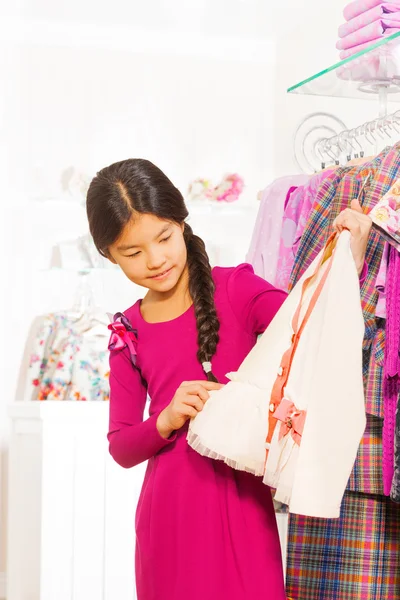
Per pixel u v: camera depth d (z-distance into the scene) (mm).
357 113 2879
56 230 3551
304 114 3334
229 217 3625
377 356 1657
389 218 1469
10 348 3498
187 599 1326
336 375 1243
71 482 2639
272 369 1346
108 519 2643
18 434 2777
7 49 3518
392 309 1574
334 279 1299
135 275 1424
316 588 1774
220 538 1345
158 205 1384
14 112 3543
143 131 3645
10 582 2779
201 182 3393
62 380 3135
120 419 1506
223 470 1381
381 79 2166
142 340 1492
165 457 1417
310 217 1958
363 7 2062
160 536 1383
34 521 2779
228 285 1474
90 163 3602
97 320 3207
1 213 3479
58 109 3586
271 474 1290
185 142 3672
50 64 3582
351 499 1745
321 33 3225
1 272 3477
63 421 2652
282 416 1297
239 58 3709
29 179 3545
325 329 1268
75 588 2615
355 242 1360
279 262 2322
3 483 3453
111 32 3621
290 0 3600
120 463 1477
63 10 3574
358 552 1727
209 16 3672
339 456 1218
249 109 3713
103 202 1398
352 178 1883
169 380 1438
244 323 1445
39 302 3537
